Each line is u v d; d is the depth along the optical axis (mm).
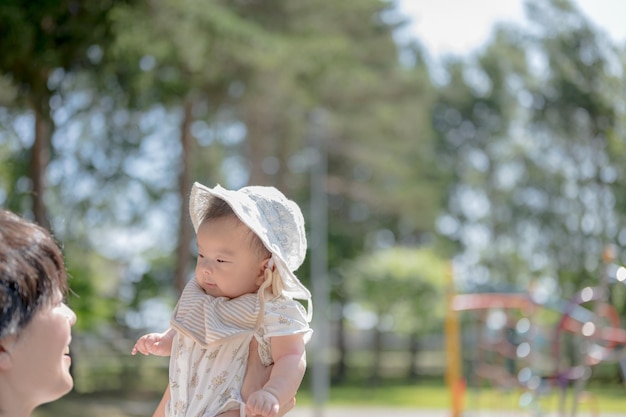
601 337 8664
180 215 26656
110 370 29625
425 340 47156
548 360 10828
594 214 35062
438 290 35156
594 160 35500
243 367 2598
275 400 2408
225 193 2627
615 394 24438
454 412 11219
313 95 27359
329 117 33219
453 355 11320
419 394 32938
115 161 26859
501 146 43719
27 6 12062
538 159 39125
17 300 1847
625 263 30953
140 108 21203
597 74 35062
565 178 37156
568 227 36938
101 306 23203
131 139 26625
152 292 30141
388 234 43031
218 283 2604
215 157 31297
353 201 40656
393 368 45062
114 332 29781
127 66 17547
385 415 23781
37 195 18938
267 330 2553
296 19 27188
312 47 25391
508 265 40969
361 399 30594
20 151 20984
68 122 23562
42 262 1909
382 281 35281
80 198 26828
